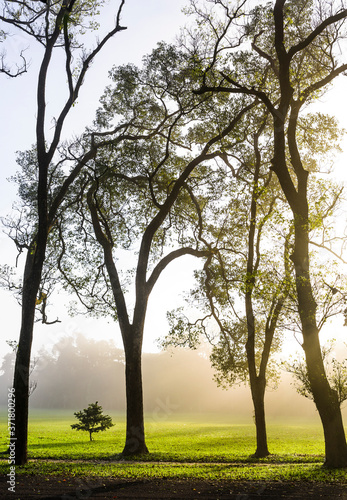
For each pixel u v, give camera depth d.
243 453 27.72
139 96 28.98
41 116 22.02
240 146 28.92
